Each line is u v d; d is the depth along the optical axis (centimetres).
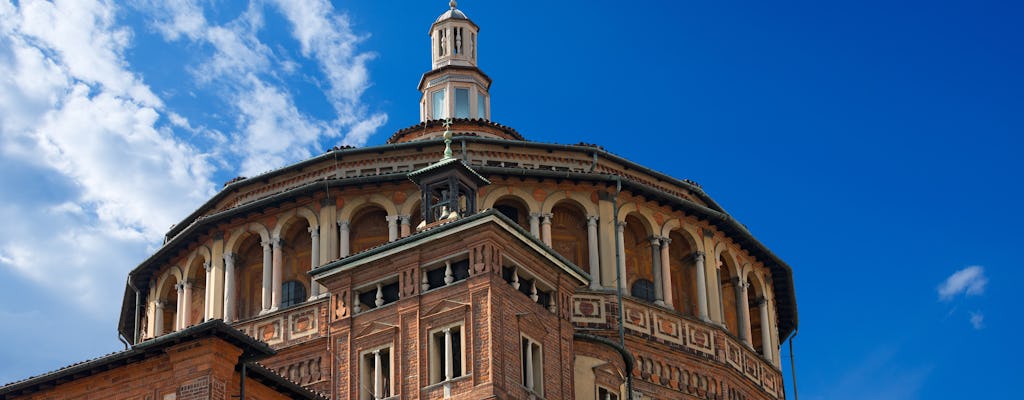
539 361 5072
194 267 6500
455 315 4959
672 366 6144
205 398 4112
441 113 7131
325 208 6169
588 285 5869
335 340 5203
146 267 6681
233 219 6334
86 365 4325
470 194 5450
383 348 5078
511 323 4972
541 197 6241
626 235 6425
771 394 6731
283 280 6212
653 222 6412
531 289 5194
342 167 6356
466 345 4897
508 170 6162
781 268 7000
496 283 4956
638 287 6344
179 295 6531
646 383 6012
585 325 5981
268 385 4384
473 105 7106
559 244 6262
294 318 5978
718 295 6512
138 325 6794
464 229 5041
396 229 6091
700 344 6291
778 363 6900
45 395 4438
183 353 4200
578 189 6297
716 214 6519
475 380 4819
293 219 6244
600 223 6250
